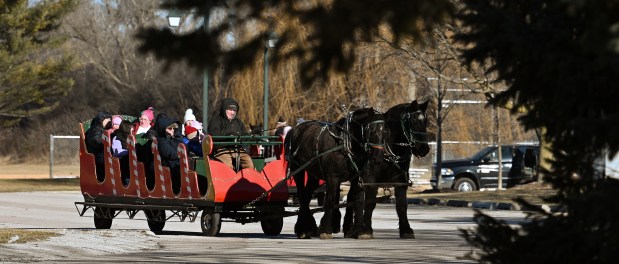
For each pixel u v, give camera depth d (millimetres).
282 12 9602
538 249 11523
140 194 36125
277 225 36375
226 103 36844
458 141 87062
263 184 35344
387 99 78438
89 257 26188
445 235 34812
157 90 125000
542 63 10930
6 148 143000
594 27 8391
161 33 9703
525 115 11789
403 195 33031
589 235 10508
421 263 24422
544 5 10977
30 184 88188
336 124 33594
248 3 9609
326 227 33562
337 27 9094
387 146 32500
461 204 56375
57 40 97375
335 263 24406
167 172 35062
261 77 80000
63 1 96062
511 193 58344
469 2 11383
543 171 11914
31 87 96375
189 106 114875
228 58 9828
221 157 35906
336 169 33281
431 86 71500
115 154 37750
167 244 30828
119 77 138875
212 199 34156
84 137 38656
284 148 35906
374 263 24406
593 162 11391
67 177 100812
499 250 11992
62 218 45719
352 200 34344
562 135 11609
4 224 41500
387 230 37969
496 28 11148
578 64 10500
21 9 92938
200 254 27078
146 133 37250
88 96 141625
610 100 10883
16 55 93250
